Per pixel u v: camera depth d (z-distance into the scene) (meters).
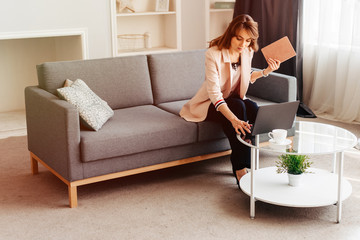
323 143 2.62
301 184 2.81
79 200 2.90
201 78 3.73
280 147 2.57
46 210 2.78
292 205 2.56
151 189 3.05
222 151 3.28
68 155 2.72
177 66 3.64
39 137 3.06
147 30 5.25
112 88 3.39
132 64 3.49
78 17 4.43
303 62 4.79
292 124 2.79
